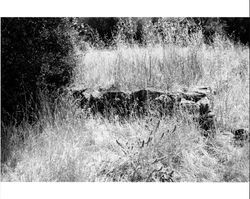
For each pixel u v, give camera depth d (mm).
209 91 4488
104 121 4379
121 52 5062
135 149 3787
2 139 3922
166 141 3816
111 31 5602
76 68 4832
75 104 4449
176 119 4129
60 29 4598
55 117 4105
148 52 5059
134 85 4594
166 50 5039
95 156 3848
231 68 5266
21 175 3623
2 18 4207
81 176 3549
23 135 4012
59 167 3580
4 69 4301
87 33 5789
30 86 4430
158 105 4328
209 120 4156
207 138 4078
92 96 4520
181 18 5379
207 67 5055
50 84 4531
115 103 4453
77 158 3672
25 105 4426
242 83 4945
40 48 4449
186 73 4773
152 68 4812
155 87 4578
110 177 3635
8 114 4262
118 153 3875
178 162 3797
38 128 4043
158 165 3697
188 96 4336
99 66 4996
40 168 3588
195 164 3820
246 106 4508
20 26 4270
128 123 4250
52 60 4477
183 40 5281
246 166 3820
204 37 5785
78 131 4086
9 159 3797
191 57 4926
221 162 3896
